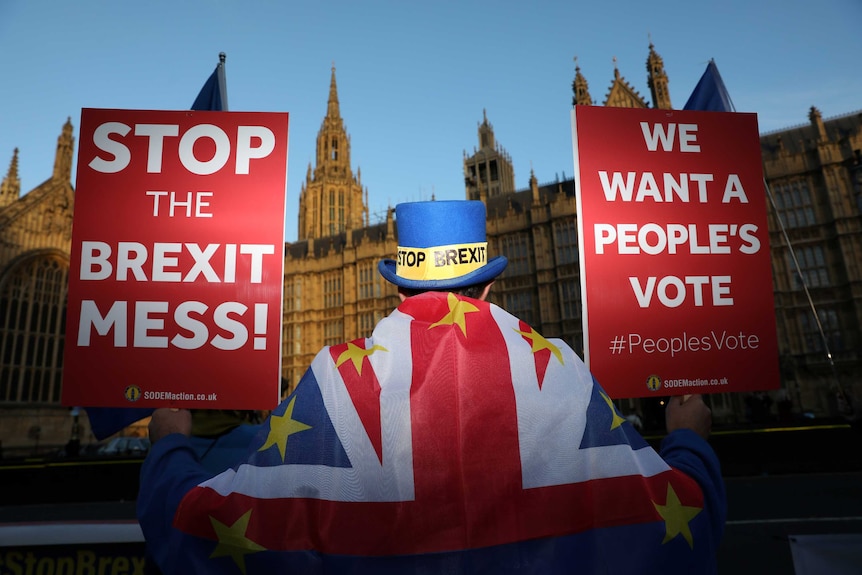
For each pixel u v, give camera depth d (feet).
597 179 8.20
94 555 9.33
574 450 3.49
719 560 20.66
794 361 107.76
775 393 100.48
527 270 144.25
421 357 3.68
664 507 3.46
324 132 270.87
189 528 3.36
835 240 112.06
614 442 3.60
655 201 8.29
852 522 26.40
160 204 8.00
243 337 7.77
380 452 3.36
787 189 119.44
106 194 7.97
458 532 3.22
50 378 150.92
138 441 97.09
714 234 8.36
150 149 8.13
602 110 8.38
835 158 114.83
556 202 139.64
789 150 125.70
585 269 7.97
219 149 8.18
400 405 3.48
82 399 7.51
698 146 8.55
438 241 4.36
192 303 7.82
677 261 8.20
